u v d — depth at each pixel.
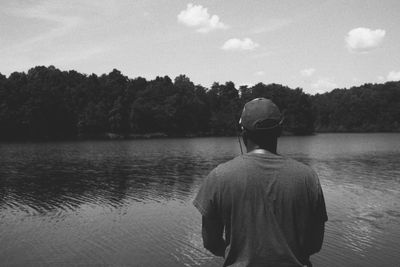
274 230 2.34
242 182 2.39
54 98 121.81
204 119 156.50
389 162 47.59
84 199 24.78
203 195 2.48
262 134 2.50
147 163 47.97
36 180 33.09
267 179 2.38
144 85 162.00
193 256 14.04
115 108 129.62
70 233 17.06
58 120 121.94
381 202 23.34
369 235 16.44
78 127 126.00
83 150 70.75
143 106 135.38
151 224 18.52
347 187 28.91
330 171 38.56
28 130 113.94
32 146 81.56
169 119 143.75
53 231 17.39
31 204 23.31
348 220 18.97
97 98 134.75
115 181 32.47
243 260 2.36
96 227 18.03
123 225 18.34
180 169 41.34
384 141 101.50
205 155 59.84
